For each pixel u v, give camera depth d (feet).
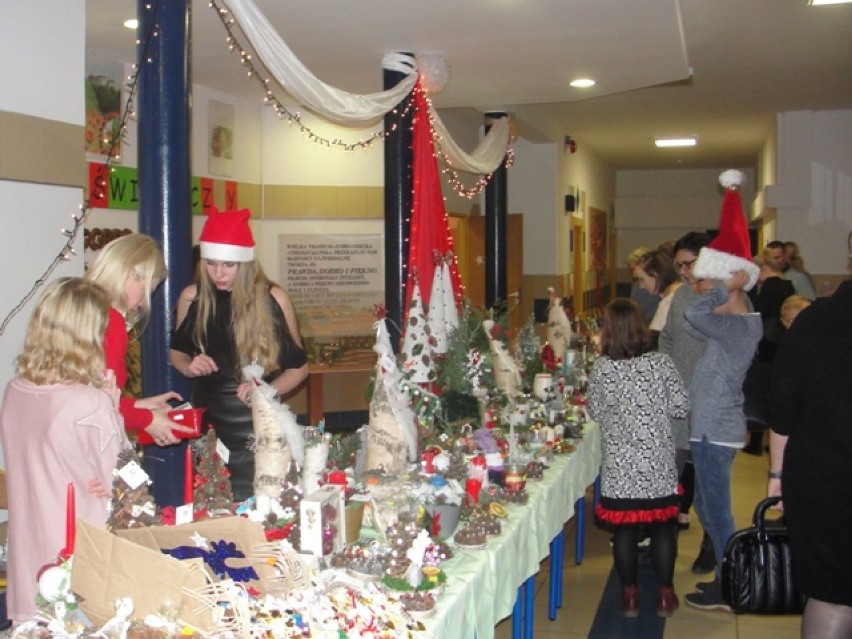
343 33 16.55
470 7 14.94
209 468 8.28
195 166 21.43
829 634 8.05
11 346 11.76
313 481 8.63
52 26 12.15
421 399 11.46
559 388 16.10
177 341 10.66
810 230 32.60
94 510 6.92
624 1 14.69
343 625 5.71
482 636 8.07
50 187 12.34
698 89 27.78
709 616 13.69
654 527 13.48
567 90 22.93
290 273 25.26
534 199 35.60
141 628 5.18
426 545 7.06
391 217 17.89
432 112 18.42
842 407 7.93
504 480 10.26
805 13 18.54
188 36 11.02
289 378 10.66
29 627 5.43
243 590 5.48
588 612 13.88
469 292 33.47
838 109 31.89
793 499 8.21
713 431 12.71
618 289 58.13
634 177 57.06
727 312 12.80
